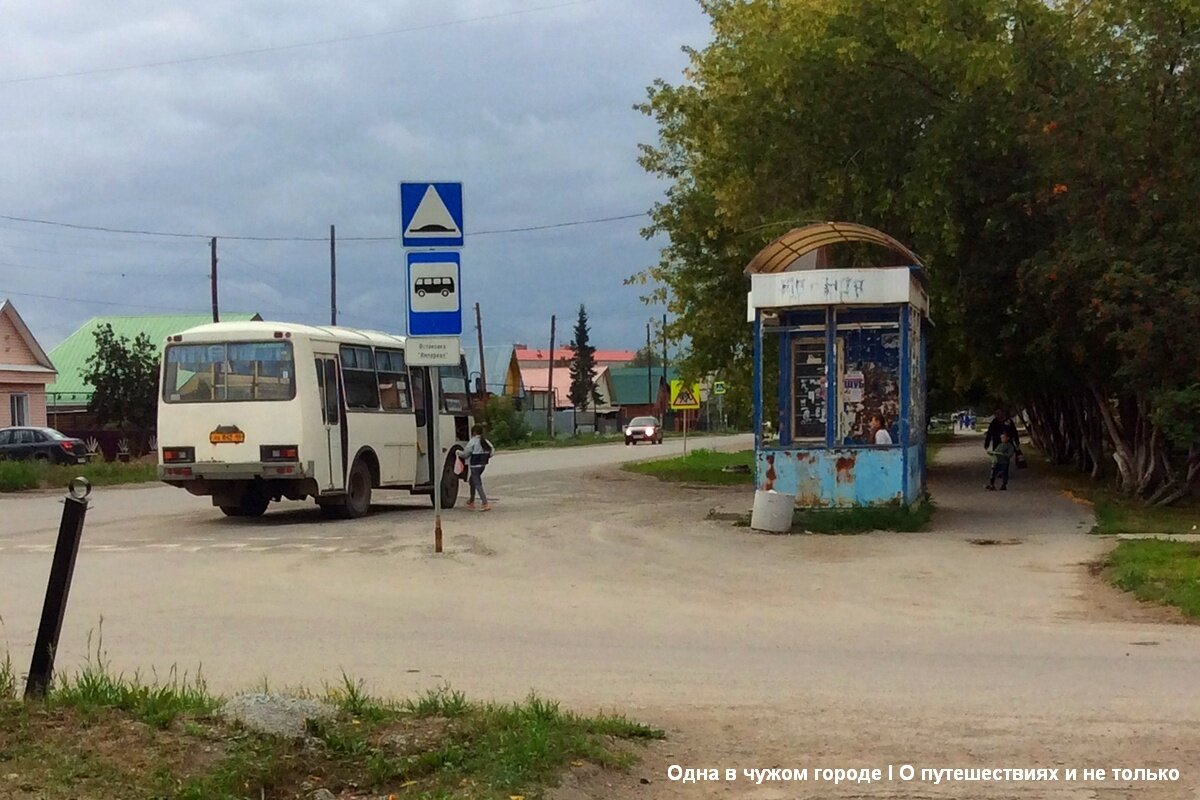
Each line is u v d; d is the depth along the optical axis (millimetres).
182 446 20922
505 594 13258
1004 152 22750
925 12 22531
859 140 24094
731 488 30219
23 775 5531
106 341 52000
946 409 47688
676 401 45312
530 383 133000
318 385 21250
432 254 16031
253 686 8305
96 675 7598
